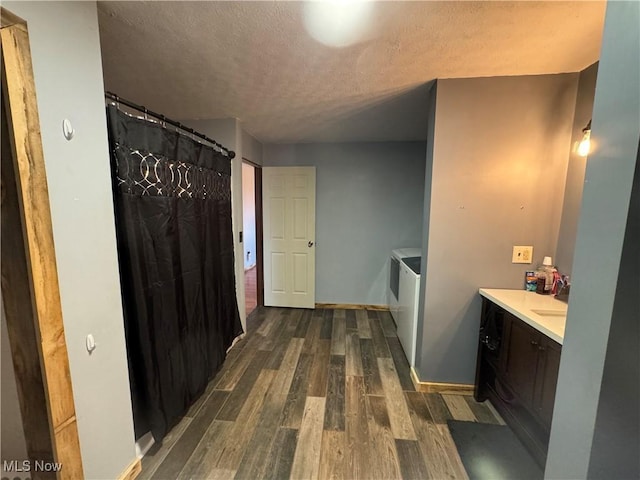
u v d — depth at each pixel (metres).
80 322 1.12
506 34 1.36
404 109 2.42
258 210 3.90
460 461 1.52
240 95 2.13
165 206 1.67
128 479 1.38
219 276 2.44
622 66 0.76
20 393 0.99
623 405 0.82
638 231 0.73
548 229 1.90
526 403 1.54
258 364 2.50
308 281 3.89
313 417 1.84
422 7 1.17
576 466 0.90
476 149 1.88
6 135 0.87
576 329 0.91
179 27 1.31
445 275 2.02
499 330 1.80
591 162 0.86
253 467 1.48
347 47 1.48
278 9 1.19
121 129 1.35
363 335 3.10
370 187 3.77
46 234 0.96
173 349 1.72
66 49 1.03
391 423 1.79
